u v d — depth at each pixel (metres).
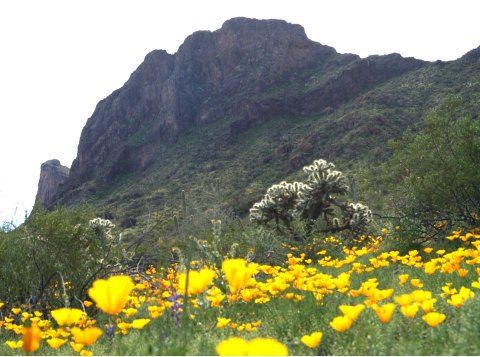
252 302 4.94
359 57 147.00
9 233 7.29
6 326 5.31
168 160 135.50
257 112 134.75
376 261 6.46
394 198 13.23
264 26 163.62
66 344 4.34
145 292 5.78
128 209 99.38
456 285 5.00
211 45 166.25
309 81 145.75
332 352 3.03
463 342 2.60
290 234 17.11
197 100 155.00
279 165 100.12
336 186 20.67
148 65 171.00
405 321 3.57
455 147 10.23
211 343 3.14
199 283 2.64
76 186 160.00
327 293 4.85
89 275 7.44
